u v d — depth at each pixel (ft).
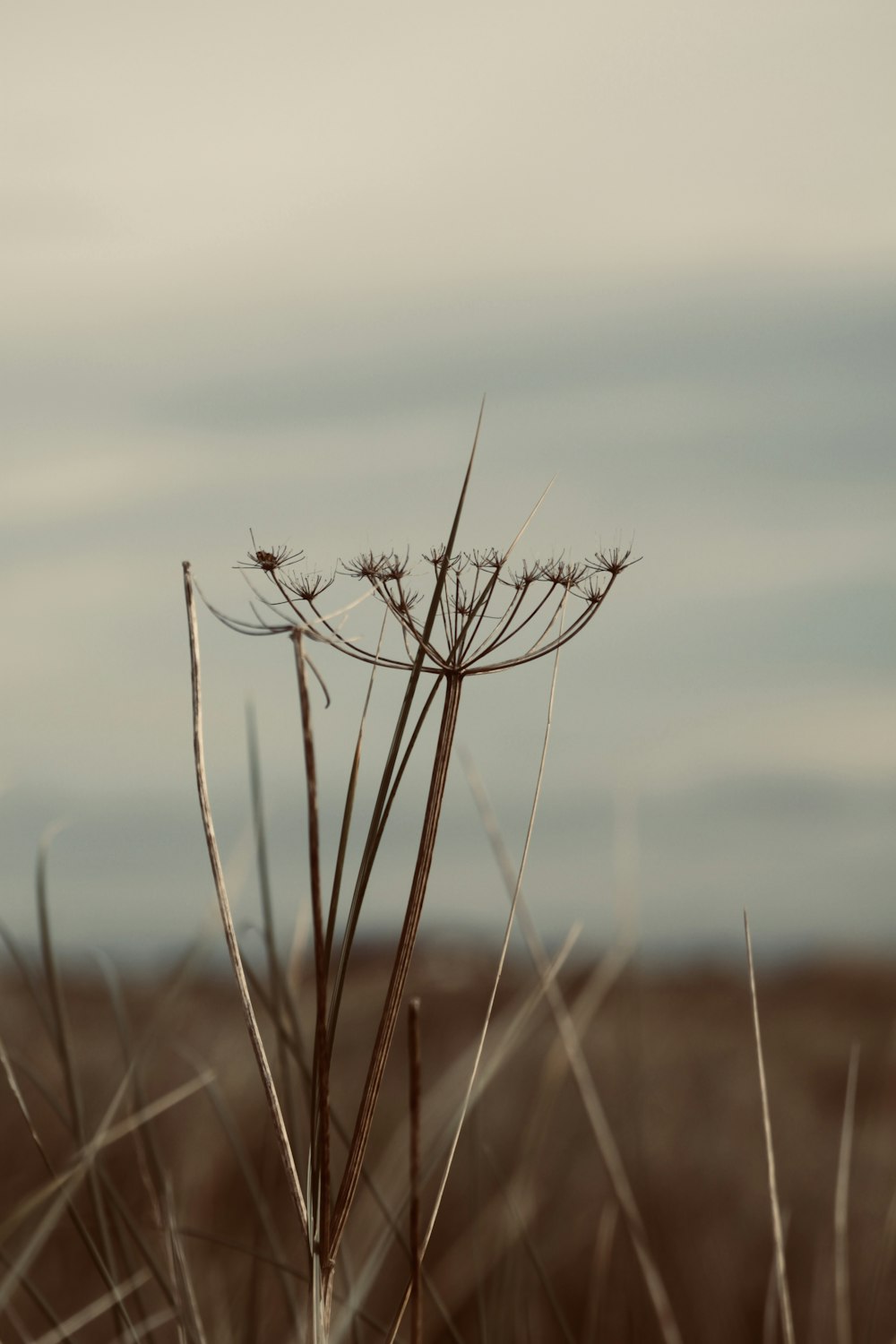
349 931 4.35
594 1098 7.23
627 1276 9.07
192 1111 11.98
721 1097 20.70
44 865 6.79
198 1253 9.05
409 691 4.36
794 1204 17.17
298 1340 6.23
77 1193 8.13
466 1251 8.95
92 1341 11.58
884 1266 8.19
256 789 6.24
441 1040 20.84
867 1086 16.17
